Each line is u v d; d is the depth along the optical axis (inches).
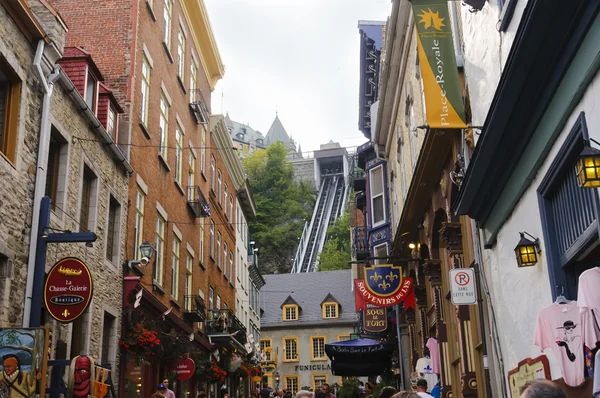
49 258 532.1
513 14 355.6
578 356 288.5
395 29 784.9
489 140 372.2
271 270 4212.6
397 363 1103.6
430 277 670.5
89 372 466.0
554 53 285.7
